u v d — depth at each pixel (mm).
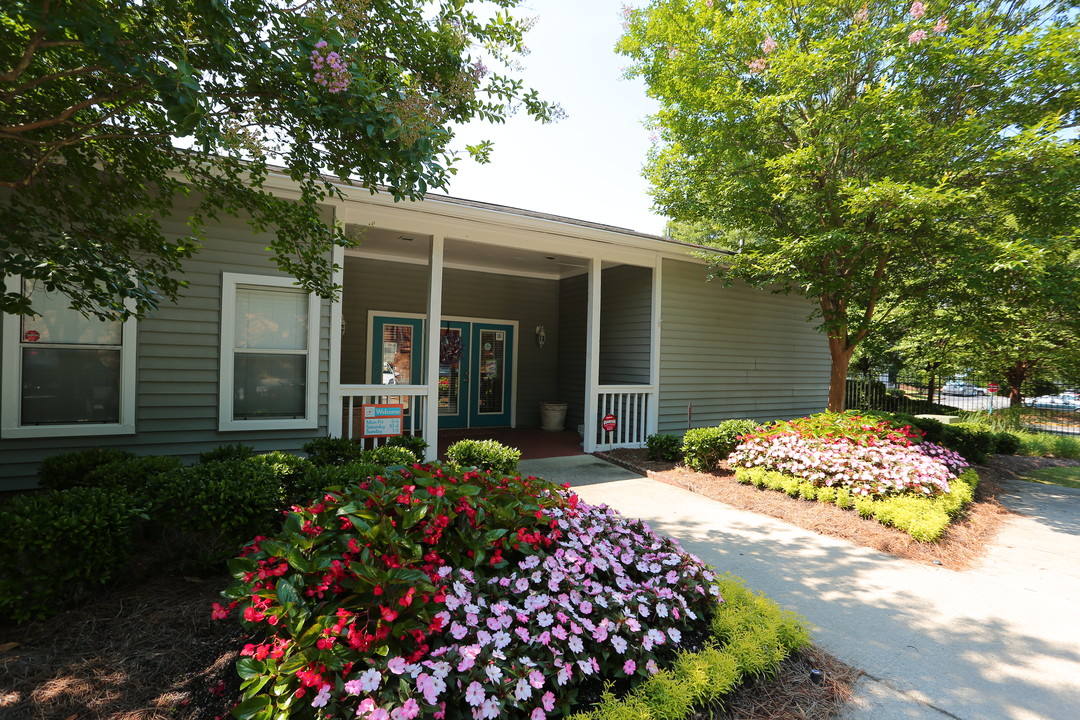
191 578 3113
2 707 1994
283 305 5594
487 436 9375
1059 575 3893
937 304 7977
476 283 10125
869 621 3100
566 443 8812
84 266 2795
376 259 9070
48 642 2426
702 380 8969
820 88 6703
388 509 2492
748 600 2908
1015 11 6699
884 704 2305
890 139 5980
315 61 2400
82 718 1959
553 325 11031
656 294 8375
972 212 5973
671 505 5414
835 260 7340
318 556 2225
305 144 3016
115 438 4922
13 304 2740
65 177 3283
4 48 2473
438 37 2934
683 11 7395
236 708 1735
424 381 6473
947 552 4277
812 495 5387
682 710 2004
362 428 5859
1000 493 6535
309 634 1826
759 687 2346
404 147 2627
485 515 2590
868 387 14477
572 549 2725
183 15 2318
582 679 2064
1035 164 5828
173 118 2098
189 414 5168
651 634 2240
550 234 7254
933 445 6695
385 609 1903
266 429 5480
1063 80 5875
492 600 2273
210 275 5211
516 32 3146
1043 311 7012
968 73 6172
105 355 4918
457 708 1828
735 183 7305
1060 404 19828
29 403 4629
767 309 9852
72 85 2797
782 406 10156
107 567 2797
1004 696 2400
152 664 2289
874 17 6770
